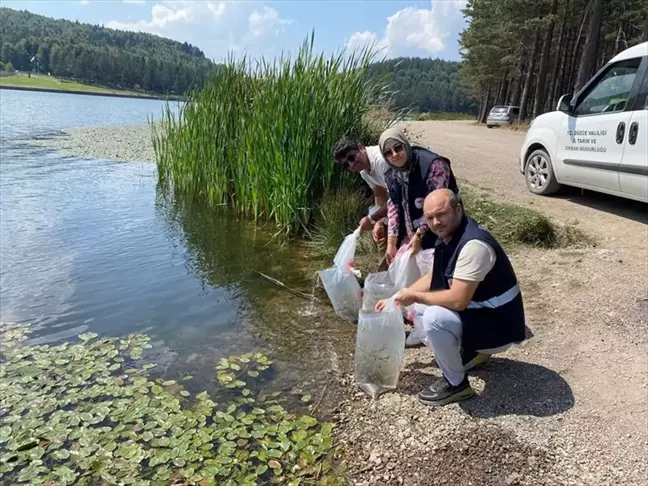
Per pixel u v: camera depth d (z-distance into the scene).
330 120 6.77
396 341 3.32
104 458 2.83
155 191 9.65
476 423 2.97
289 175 6.87
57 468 2.75
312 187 6.99
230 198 8.42
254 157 7.41
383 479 2.64
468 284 2.89
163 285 5.32
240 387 3.52
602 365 3.50
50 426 3.08
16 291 5.08
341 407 3.28
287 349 4.05
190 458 2.84
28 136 17.64
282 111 6.88
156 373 3.71
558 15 29.22
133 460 2.82
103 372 3.68
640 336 3.84
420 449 2.81
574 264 5.16
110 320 4.54
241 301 4.95
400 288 3.91
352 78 6.94
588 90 6.91
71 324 4.44
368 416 3.15
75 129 21.08
